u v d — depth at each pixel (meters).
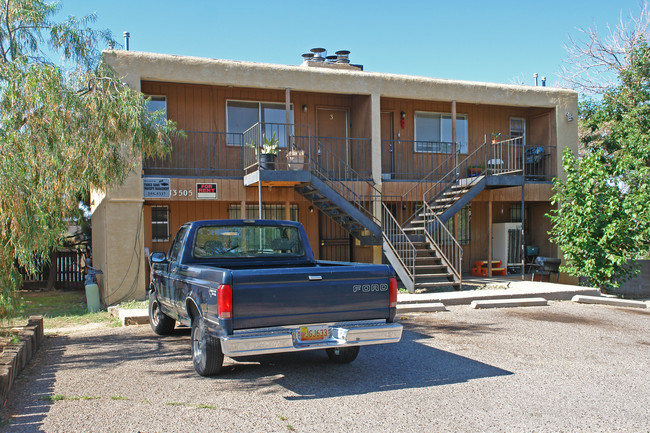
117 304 12.45
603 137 21.58
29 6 8.10
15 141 7.03
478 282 14.97
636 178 17.33
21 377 6.24
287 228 7.86
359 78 15.20
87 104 7.91
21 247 6.41
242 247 7.52
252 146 13.91
